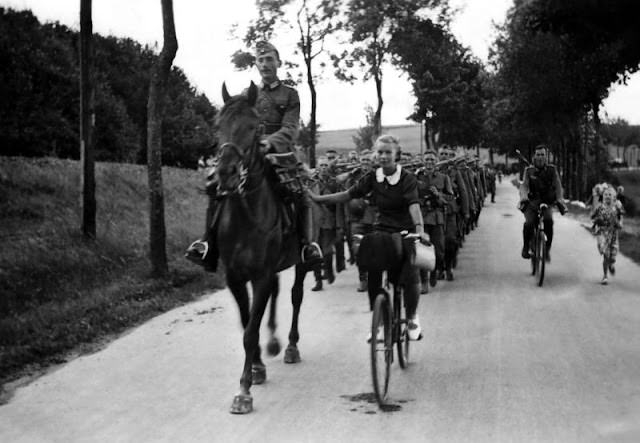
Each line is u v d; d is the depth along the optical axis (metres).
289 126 6.73
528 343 7.93
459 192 14.26
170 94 27.11
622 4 19.78
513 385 6.34
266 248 5.99
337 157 13.05
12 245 11.38
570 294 11.06
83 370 7.05
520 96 33.56
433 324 8.97
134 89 25.42
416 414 5.59
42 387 6.48
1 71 17.64
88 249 12.53
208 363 7.24
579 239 19.45
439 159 15.90
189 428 5.32
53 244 12.13
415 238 6.21
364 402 5.91
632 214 38.69
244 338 5.88
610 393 6.07
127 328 9.08
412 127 131.50
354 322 9.25
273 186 6.23
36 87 18.52
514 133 42.53
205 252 6.16
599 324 8.89
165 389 6.35
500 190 59.09
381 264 5.99
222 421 5.47
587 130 38.59
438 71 37.03
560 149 49.81
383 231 6.47
